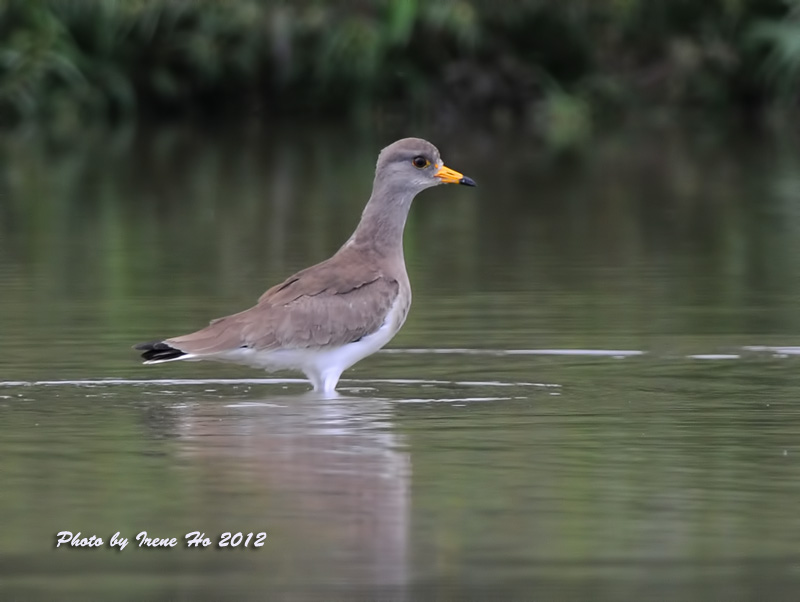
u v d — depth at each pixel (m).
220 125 33.44
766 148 29.55
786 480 9.92
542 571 8.38
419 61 33.62
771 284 16.94
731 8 32.78
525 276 17.42
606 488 9.77
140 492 9.67
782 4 33.03
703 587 8.17
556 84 33.44
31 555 8.67
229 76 33.25
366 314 12.54
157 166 27.33
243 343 12.21
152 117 33.88
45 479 9.95
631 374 12.94
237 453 10.55
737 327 14.73
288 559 8.59
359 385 12.70
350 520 9.16
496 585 8.20
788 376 12.84
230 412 11.78
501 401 12.08
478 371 13.09
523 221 21.61
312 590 8.18
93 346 13.98
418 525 9.08
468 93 33.59
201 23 32.22
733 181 25.28
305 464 10.28
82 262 18.33
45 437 10.99
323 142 30.75
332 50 32.09
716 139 31.09
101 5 31.17
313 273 12.65
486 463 10.31
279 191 24.25
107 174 26.36
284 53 32.53
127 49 32.62
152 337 14.29
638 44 34.03
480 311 15.50
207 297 16.17
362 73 32.34
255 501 9.49
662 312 15.42
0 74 31.89
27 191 24.27
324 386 12.52
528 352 13.79
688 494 9.64
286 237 19.98
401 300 12.81
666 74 34.00
